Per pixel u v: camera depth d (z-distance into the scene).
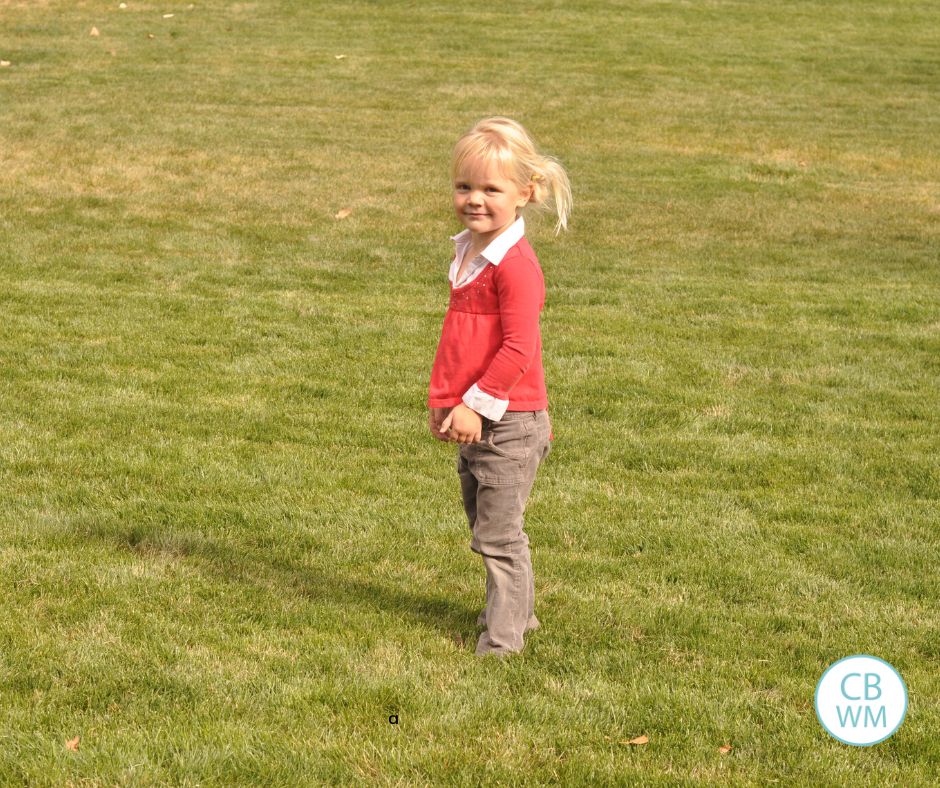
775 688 3.84
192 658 3.85
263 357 7.65
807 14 26.06
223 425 6.37
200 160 14.12
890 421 6.84
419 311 8.95
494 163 3.63
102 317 8.41
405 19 23.92
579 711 3.61
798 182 14.47
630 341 8.35
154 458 5.82
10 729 3.38
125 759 3.23
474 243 3.82
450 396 3.82
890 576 4.79
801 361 7.96
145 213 11.88
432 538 5.02
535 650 4.03
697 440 6.43
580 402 7.01
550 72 20.34
